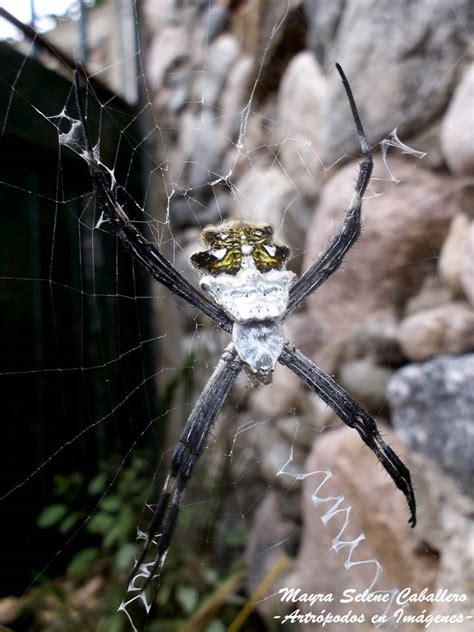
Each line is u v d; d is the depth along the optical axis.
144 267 0.05
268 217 0.08
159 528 0.05
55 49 0.06
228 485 0.09
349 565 0.07
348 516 0.07
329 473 0.07
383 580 0.06
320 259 0.05
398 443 0.06
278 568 0.08
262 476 0.09
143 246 0.05
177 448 0.05
